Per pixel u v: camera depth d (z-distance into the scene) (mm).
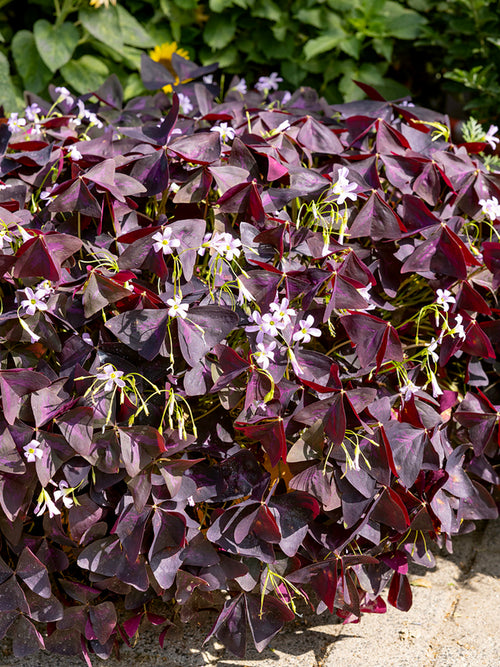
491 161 857
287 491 670
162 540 631
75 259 650
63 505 647
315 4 1250
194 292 630
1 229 624
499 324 689
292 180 670
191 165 673
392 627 732
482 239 746
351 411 618
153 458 606
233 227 687
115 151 719
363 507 638
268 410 617
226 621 676
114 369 619
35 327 609
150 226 653
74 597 663
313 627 735
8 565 666
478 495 717
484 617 738
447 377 750
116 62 1271
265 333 614
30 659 697
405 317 729
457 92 1333
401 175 704
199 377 613
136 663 694
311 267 652
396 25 1261
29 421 607
